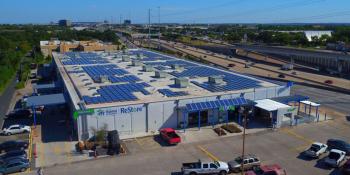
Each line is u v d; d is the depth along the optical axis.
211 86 71.56
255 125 62.75
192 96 62.81
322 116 69.19
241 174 43.59
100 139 52.72
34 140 55.97
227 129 59.97
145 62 111.25
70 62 111.19
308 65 156.75
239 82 75.56
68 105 68.88
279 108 61.53
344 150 49.91
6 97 91.25
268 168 43.12
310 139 56.22
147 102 58.62
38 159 48.66
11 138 57.72
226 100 63.50
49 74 117.06
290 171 44.88
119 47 173.25
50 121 66.38
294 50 153.88
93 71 92.38
